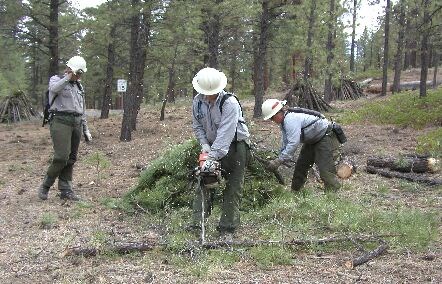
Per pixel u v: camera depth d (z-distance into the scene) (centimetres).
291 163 786
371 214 571
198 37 1739
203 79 489
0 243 520
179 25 1593
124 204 668
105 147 1363
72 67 700
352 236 496
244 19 1792
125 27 1911
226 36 1902
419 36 1739
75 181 884
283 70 3147
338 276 415
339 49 2205
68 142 712
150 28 1588
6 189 823
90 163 1066
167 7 1508
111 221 606
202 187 514
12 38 1827
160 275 420
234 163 517
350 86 2755
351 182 805
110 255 471
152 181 694
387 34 2530
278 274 420
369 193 734
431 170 870
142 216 625
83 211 657
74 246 491
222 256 455
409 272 421
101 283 404
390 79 3459
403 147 1201
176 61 1905
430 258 452
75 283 406
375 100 2331
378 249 463
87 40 1848
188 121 1892
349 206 604
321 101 2100
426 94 1898
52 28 1784
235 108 495
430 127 1495
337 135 675
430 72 3488
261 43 1761
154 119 2016
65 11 1956
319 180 799
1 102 2405
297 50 2005
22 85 3812
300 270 430
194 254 462
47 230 567
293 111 649
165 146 1291
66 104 709
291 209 595
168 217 600
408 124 1570
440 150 1124
